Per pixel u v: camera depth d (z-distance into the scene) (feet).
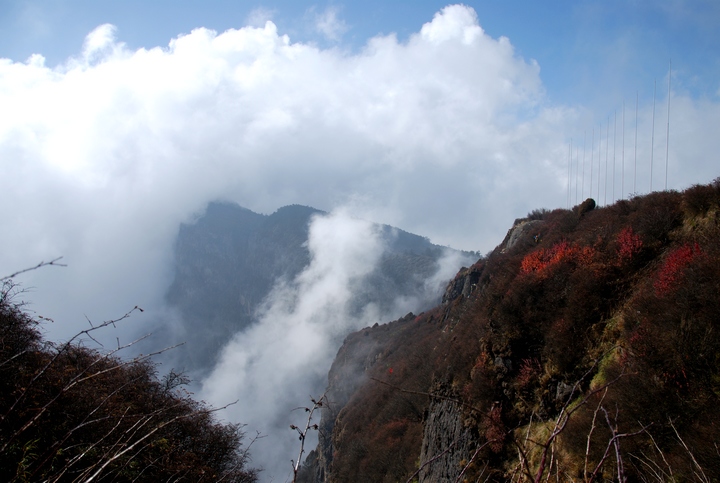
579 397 49.49
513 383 58.34
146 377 41.29
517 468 11.69
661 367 37.96
